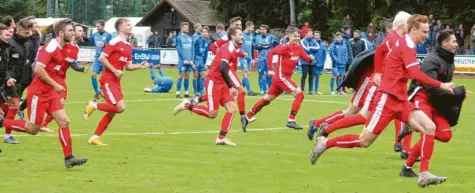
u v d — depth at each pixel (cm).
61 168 1238
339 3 5953
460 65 4084
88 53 5362
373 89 1214
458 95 1155
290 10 6169
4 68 1504
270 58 1806
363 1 5903
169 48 4981
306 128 1853
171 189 1073
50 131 1706
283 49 1784
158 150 1454
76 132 1727
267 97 1811
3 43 1494
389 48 1255
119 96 1509
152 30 7125
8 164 1270
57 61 1241
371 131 1112
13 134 1664
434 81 1078
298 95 1795
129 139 1616
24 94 2638
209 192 1055
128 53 1534
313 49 2919
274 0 6525
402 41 1092
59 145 1504
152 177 1164
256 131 1791
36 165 1264
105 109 1510
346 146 1130
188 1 7056
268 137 1681
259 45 2934
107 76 1516
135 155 1387
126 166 1263
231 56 1534
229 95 1553
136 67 1551
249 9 6619
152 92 3023
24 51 1625
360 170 1246
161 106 2398
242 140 1627
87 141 1568
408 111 1105
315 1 6169
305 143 1583
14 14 6469
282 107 2381
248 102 2573
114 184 1105
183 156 1380
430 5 5731
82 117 2052
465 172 1241
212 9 6850
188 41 2756
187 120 1997
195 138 1645
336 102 2575
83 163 1222
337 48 2952
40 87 1237
